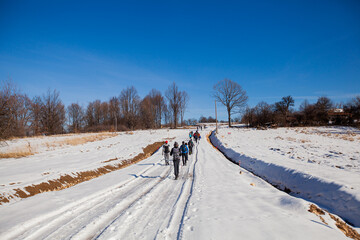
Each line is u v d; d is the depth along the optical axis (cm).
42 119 4597
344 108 5134
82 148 2055
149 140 3053
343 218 519
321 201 628
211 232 393
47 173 955
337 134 3020
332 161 1130
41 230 427
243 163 1364
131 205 581
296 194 746
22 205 565
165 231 414
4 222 451
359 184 632
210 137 3869
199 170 1129
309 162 1115
